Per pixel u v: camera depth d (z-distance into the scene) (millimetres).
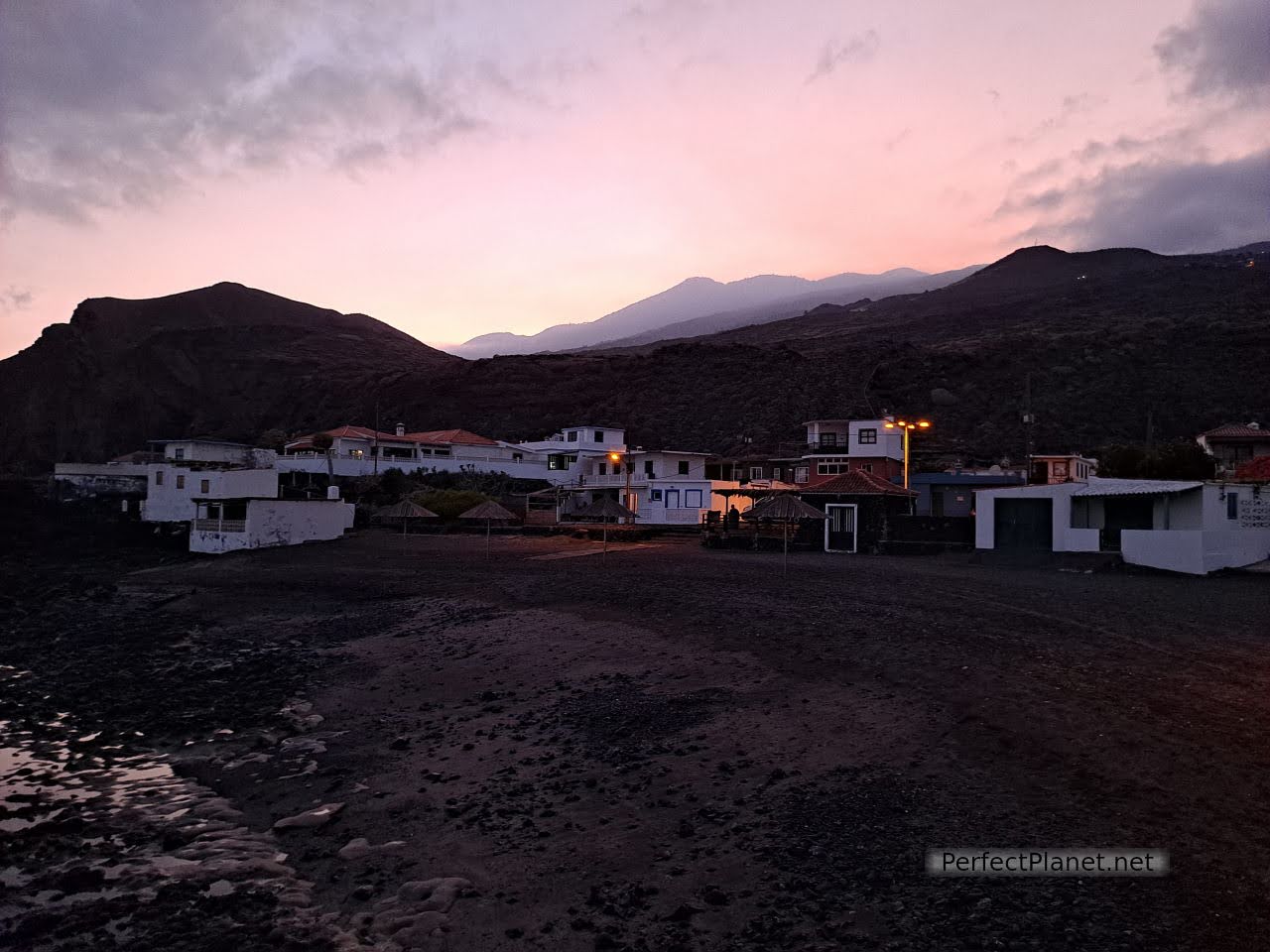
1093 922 7172
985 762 11172
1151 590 25938
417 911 8617
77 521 61812
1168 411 83938
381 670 21531
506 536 53531
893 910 7734
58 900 9523
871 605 24172
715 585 29734
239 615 32688
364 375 154000
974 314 171375
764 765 11977
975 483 53469
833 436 70438
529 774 12719
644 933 7832
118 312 197125
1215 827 8719
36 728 17859
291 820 11531
